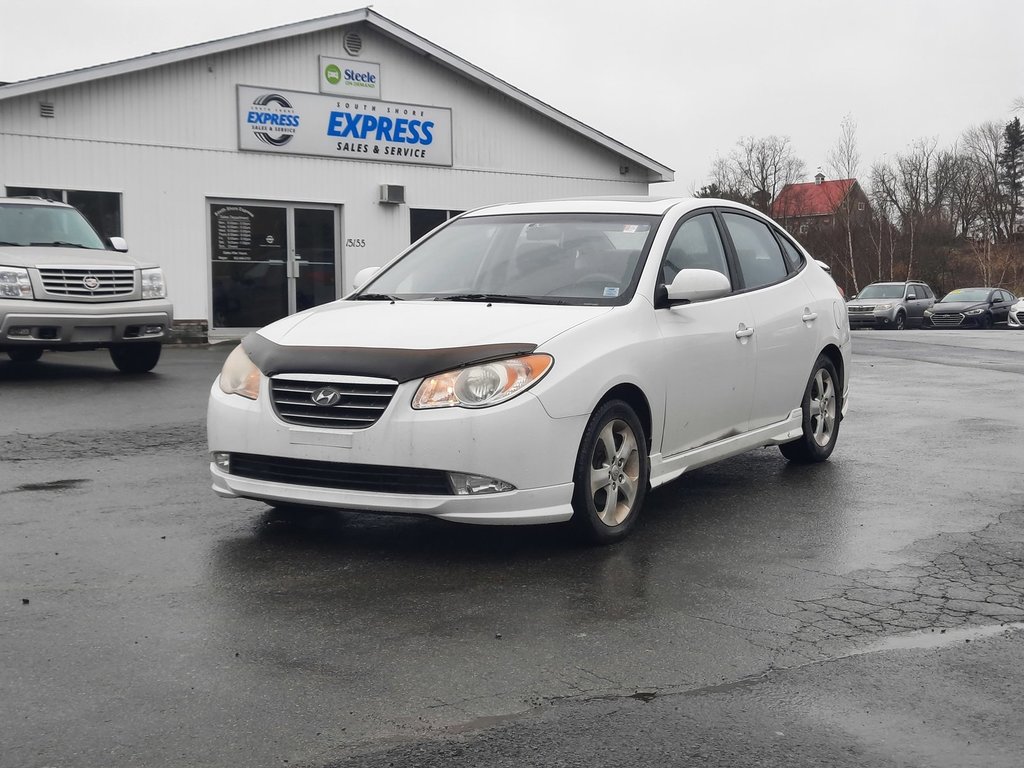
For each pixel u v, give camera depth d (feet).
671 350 18.16
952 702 10.96
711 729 10.27
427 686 11.28
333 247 70.38
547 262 19.12
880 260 209.87
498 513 15.48
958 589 14.90
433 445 15.20
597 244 19.29
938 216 225.35
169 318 39.93
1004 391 39.14
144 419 29.58
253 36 64.90
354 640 12.63
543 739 10.02
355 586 14.73
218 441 16.67
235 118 65.46
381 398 15.52
